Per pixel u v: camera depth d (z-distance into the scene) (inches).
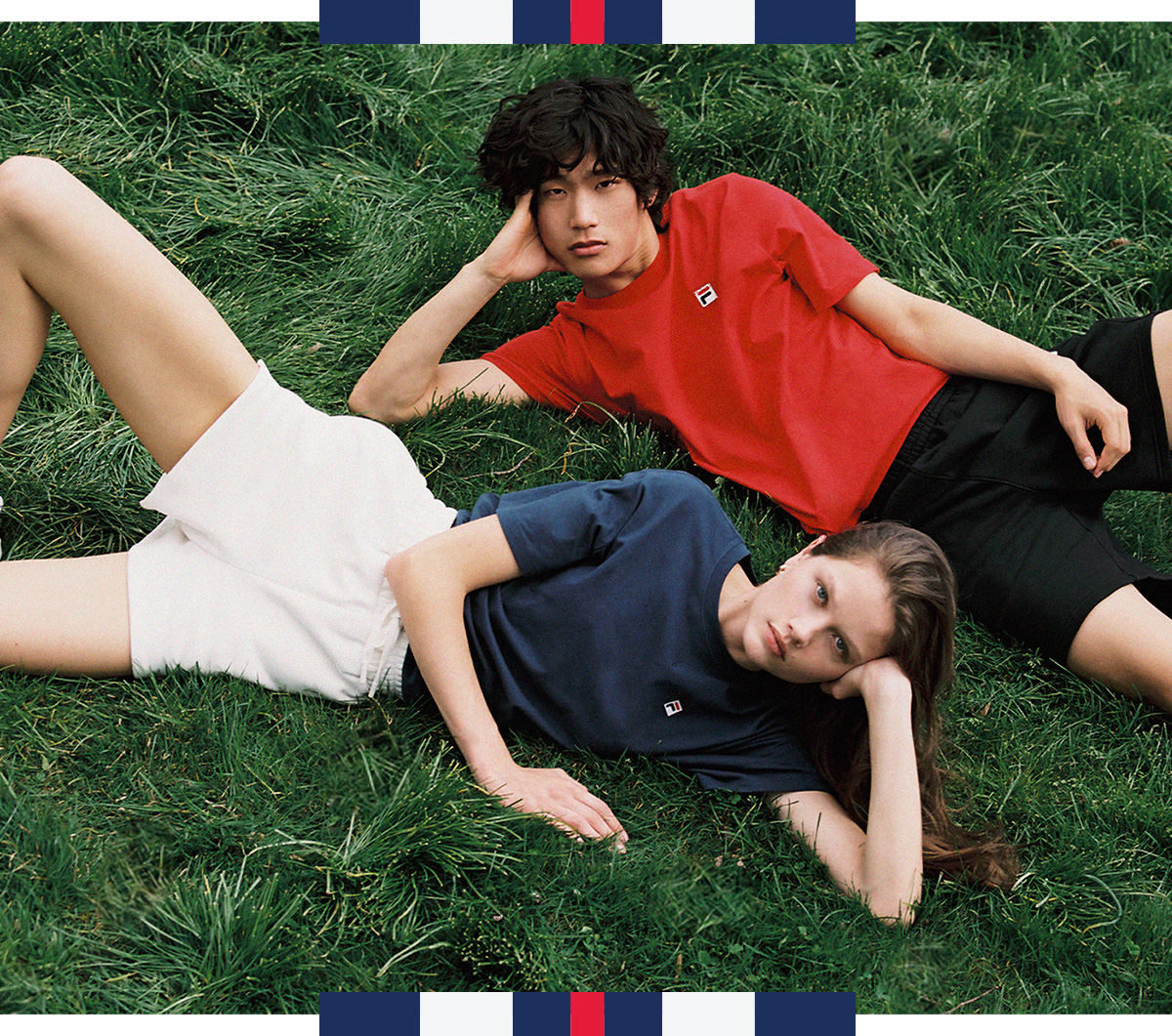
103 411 106.3
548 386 112.2
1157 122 146.9
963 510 99.8
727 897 79.4
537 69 140.9
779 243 106.2
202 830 76.5
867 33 152.8
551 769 84.0
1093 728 96.0
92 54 128.6
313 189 127.7
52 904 72.0
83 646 83.0
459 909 75.7
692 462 108.9
